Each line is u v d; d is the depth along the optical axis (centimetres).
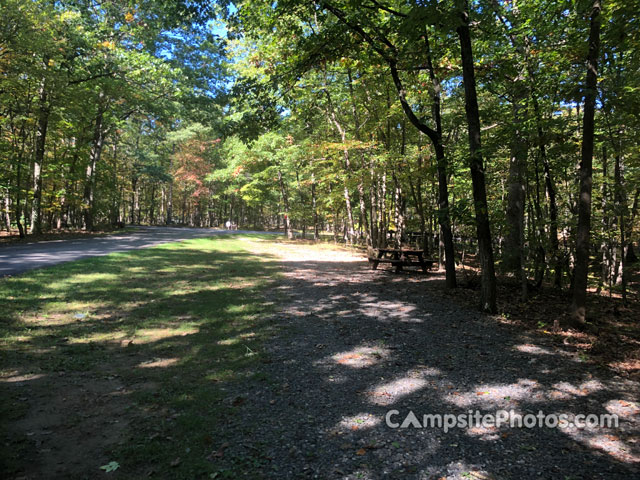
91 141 2495
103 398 359
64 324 561
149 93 2202
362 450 286
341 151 1844
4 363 418
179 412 337
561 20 812
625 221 882
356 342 537
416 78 1259
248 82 972
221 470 258
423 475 258
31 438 289
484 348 519
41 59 1655
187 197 5109
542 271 912
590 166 596
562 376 430
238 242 2241
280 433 307
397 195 1691
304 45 899
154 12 1916
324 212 2734
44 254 1183
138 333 550
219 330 576
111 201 2989
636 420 338
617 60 761
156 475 252
